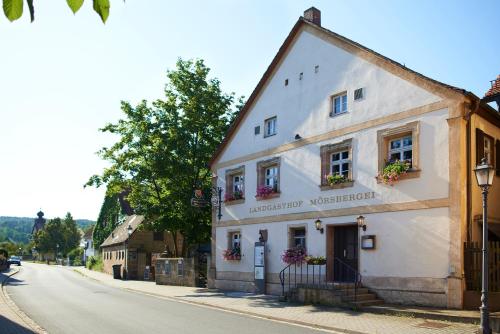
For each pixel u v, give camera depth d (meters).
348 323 13.02
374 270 17.11
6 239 156.25
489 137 16.88
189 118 31.08
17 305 18.33
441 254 15.22
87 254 80.69
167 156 30.02
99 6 2.26
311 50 21.22
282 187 21.89
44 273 49.78
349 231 18.78
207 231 31.92
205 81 31.83
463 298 14.57
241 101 32.94
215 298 20.39
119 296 22.84
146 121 31.00
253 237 23.36
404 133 16.95
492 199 16.69
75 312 16.09
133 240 43.75
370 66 18.36
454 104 15.43
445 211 15.27
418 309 14.61
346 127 19.00
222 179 26.12
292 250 20.39
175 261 30.23
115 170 31.16
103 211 64.06
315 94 20.70
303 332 11.95
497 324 11.91
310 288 17.59
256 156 23.73
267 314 14.98
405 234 16.30
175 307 17.78
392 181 16.69
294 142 21.47
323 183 19.72
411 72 16.77
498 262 14.81
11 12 2.12
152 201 31.58
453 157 15.25
